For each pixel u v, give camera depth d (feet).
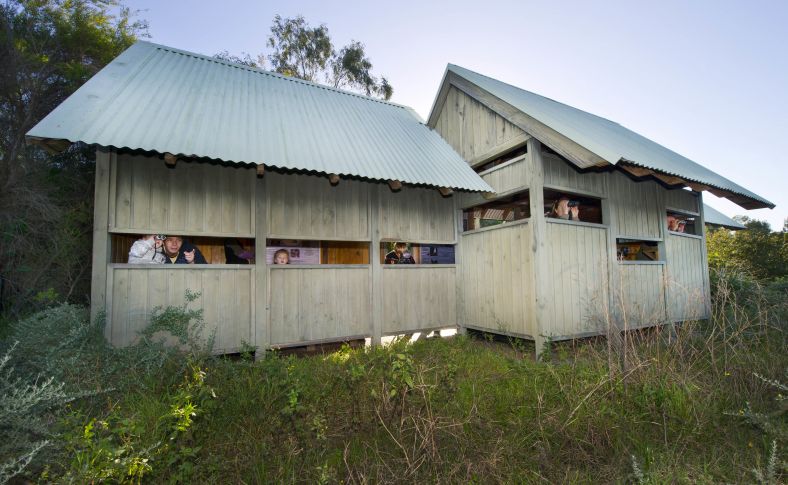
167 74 21.25
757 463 9.11
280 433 10.32
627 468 9.56
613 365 12.88
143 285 16.57
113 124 15.02
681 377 12.96
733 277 25.95
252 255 21.20
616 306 18.45
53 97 27.07
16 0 26.50
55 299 20.11
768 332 16.37
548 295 20.10
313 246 22.91
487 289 23.22
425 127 29.84
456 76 27.35
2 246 20.67
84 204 23.73
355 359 16.34
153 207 17.04
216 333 17.72
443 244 25.63
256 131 18.92
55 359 11.24
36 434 8.78
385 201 22.88
